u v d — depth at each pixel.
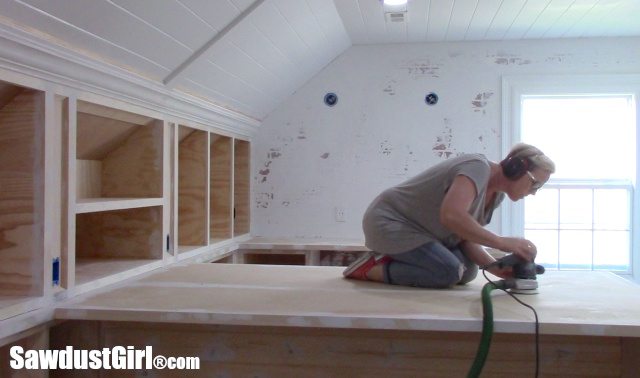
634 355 1.83
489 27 3.70
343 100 4.18
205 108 3.11
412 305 1.90
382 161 4.15
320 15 3.26
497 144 4.04
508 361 1.94
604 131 4.05
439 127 4.09
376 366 1.98
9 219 1.84
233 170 3.84
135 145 2.77
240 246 3.85
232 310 1.82
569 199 4.07
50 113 1.85
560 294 2.11
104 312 1.83
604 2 3.21
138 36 2.12
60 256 1.95
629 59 3.92
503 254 3.40
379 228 2.28
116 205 2.32
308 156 4.22
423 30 3.77
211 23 2.45
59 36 1.80
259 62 3.25
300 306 1.88
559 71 3.98
